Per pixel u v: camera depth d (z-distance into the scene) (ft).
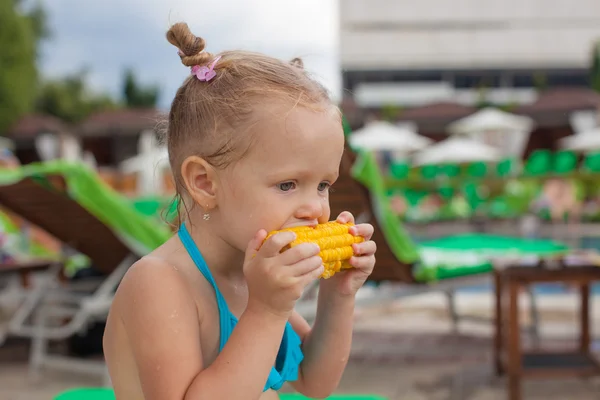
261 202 3.64
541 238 43.96
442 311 21.04
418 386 13.58
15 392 13.23
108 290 13.44
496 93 100.12
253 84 3.70
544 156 55.98
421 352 16.28
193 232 4.08
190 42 3.96
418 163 60.90
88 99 129.80
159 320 3.66
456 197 53.83
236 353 3.53
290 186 3.70
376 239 13.15
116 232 12.80
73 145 76.48
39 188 12.68
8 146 67.62
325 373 4.62
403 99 99.96
